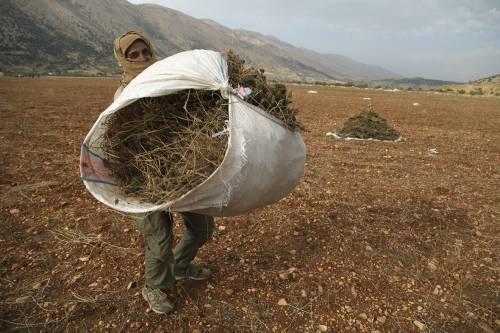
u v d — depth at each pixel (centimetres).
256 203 258
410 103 2584
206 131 242
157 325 294
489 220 514
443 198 594
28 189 564
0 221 454
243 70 269
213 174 213
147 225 265
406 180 686
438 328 306
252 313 312
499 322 315
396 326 307
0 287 333
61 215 479
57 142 881
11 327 289
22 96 1975
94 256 387
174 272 315
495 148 1064
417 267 392
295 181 284
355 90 4425
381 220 497
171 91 224
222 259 391
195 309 312
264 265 383
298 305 324
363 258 404
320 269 378
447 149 1011
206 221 311
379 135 1077
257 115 237
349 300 335
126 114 255
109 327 291
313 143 984
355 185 637
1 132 965
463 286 363
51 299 320
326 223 480
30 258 379
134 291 332
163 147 249
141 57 269
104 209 503
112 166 261
